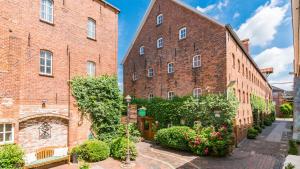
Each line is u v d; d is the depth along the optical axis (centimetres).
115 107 1560
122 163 1225
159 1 2322
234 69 1906
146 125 2227
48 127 1220
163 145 1781
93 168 1117
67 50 1338
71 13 1378
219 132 1495
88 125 1423
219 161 1352
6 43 1045
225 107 1620
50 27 1252
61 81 1292
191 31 1981
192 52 1958
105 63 1611
